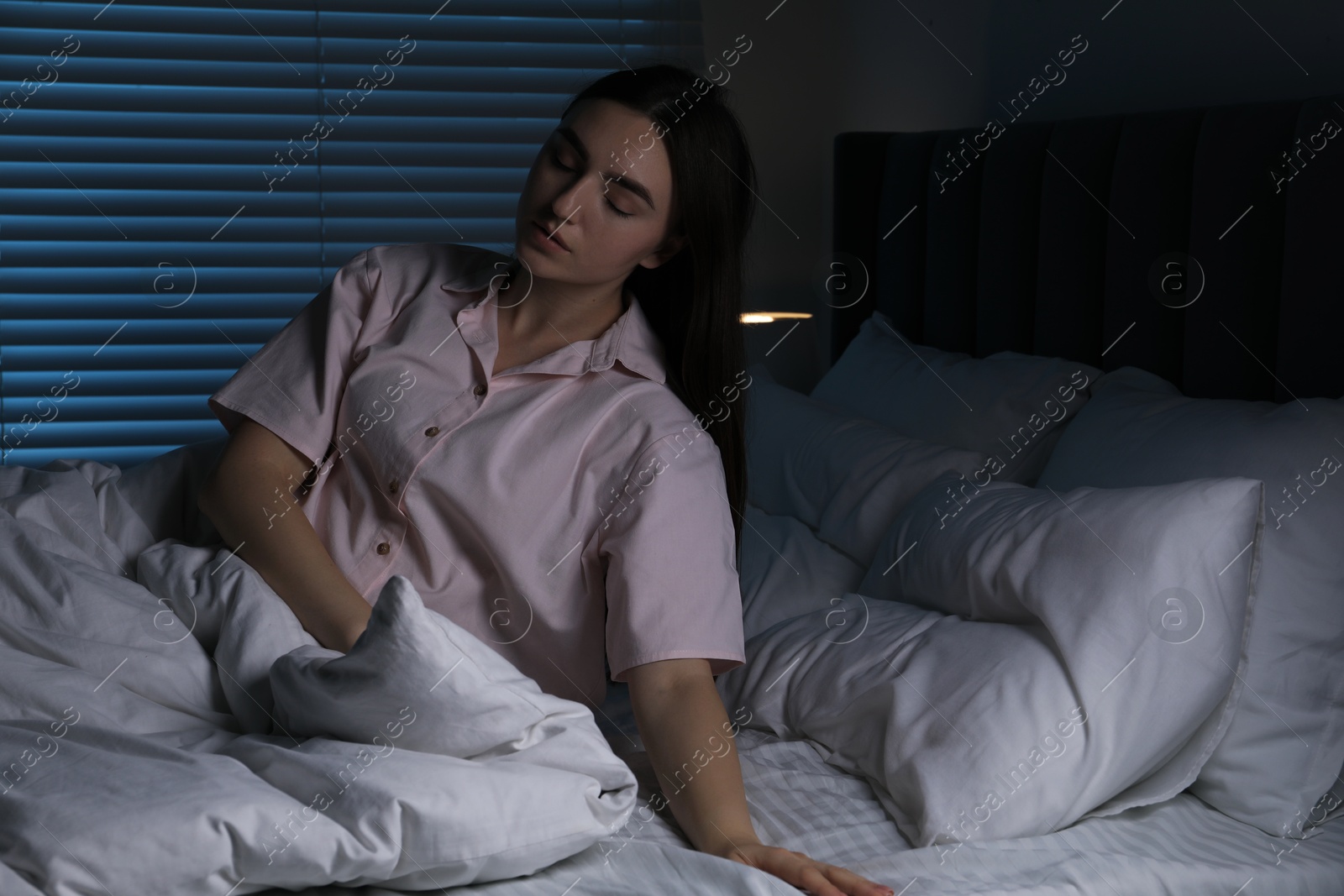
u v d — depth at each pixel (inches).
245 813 33.6
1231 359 59.4
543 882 38.4
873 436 70.4
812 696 50.9
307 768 37.1
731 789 43.7
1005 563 48.9
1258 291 57.7
